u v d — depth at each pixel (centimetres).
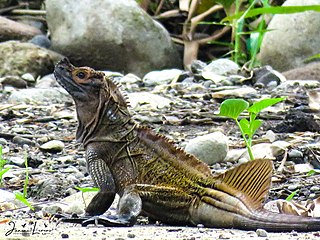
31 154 1354
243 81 1933
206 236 755
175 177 842
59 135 1477
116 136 873
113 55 2333
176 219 837
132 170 863
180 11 2511
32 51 2234
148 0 2534
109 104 879
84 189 927
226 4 2270
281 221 779
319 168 1229
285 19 2192
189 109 1648
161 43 2359
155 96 1711
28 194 1120
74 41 2338
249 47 2330
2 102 1800
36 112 1672
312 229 773
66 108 1686
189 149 1232
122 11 2330
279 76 1928
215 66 2027
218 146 1231
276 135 1400
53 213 909
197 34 2475
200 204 823
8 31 2423
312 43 2164
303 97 1708
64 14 2356
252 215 791
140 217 882
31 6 2708
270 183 801
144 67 2341
